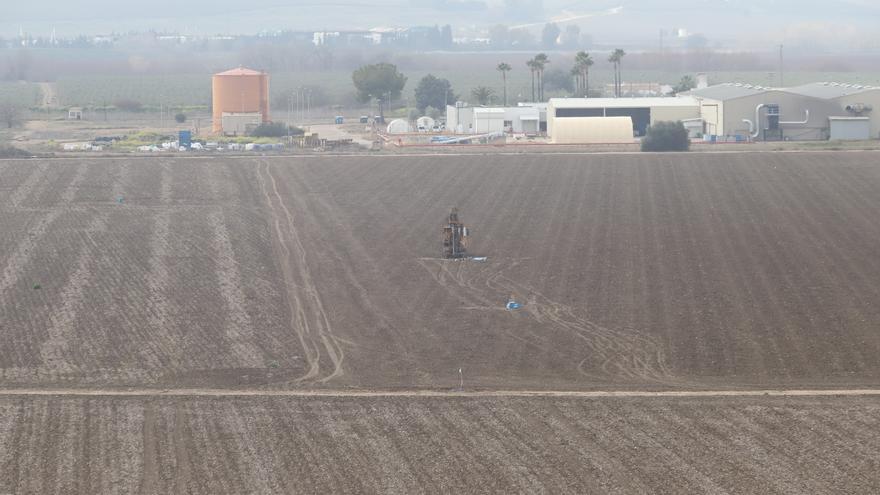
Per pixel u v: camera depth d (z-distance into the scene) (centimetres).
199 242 10656
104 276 9338
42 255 10131
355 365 6988
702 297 8419
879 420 5738
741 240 10394
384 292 8756
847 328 7556
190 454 5381
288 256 10069
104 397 6322
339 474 5094
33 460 5322
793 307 8088
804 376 6631
